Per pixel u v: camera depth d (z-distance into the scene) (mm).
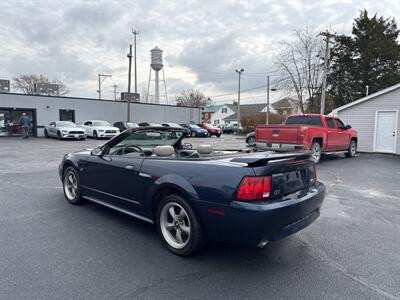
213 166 3070
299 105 32031
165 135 5102
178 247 3311
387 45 32156
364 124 15586
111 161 4242
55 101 25797
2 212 4730
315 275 2941
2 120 23375
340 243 3744
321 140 10734
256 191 2799
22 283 2688
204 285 2729
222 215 2896
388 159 12547
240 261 3215
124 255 3295
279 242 3746
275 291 2650
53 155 12609
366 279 2879
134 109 31375
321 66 29188
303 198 3162
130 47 27938
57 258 3188
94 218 4496
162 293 2590
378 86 32125
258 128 10461
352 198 6020
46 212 4762
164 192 3479
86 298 2488
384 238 3922
